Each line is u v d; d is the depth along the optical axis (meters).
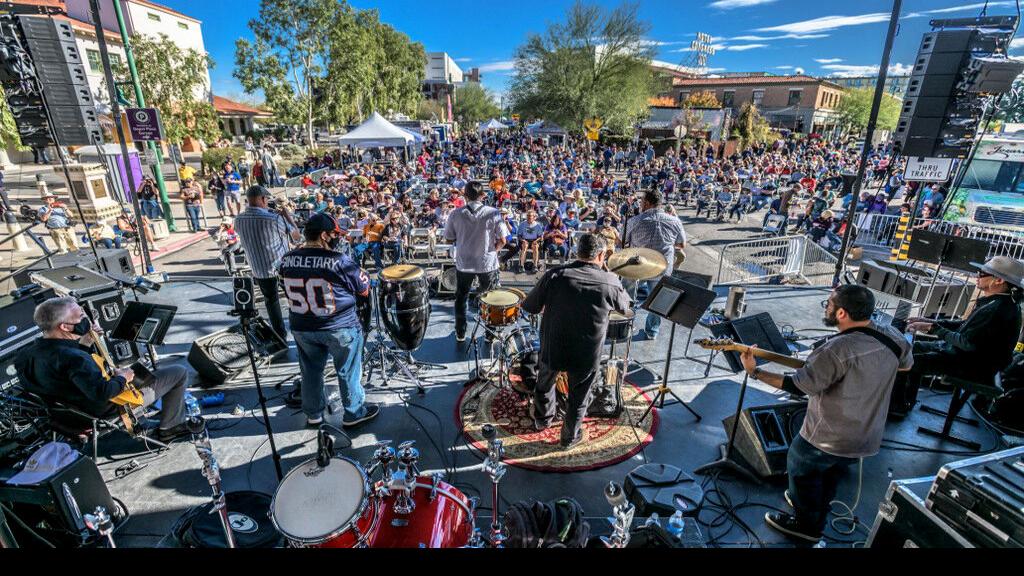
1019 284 3.67
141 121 10.06
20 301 4.60
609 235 9.52
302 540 2.13
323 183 17.59
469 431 4.24
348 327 3.96
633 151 33.34
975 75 6.37
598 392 4.48
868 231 14.20
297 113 34.75
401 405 4.62
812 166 26.61
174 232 14.03
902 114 7.13
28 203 16.44
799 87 50.69
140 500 3.47
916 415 4.62
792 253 10.38
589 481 3.71
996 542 2.10
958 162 10.69
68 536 2.99
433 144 37.06
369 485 2.46
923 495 2.43
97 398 3.42
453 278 7.50
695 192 21.23
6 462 3.68
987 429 4.45
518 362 4.56
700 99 45.88
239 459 3.90
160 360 5.46
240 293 3.23
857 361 2.66
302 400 4.22
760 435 3.66
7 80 6.12
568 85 34.94
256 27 33.00
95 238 10.88
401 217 11.38
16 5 5.99
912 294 6.21
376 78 46.44
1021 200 12.26
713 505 3.48
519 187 17.38
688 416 4.52
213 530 2.82
